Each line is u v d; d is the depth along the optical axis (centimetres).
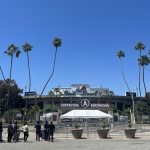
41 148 2717
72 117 5084
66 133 4625
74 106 9681
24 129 3581
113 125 5469
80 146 2916
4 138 4084
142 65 11719
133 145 3005
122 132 4750
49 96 17938
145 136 4294
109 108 8912
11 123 3569
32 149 2630
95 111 5231
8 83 15388
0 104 14338
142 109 15138
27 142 3444
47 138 3644
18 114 12519
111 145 3019
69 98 18088
